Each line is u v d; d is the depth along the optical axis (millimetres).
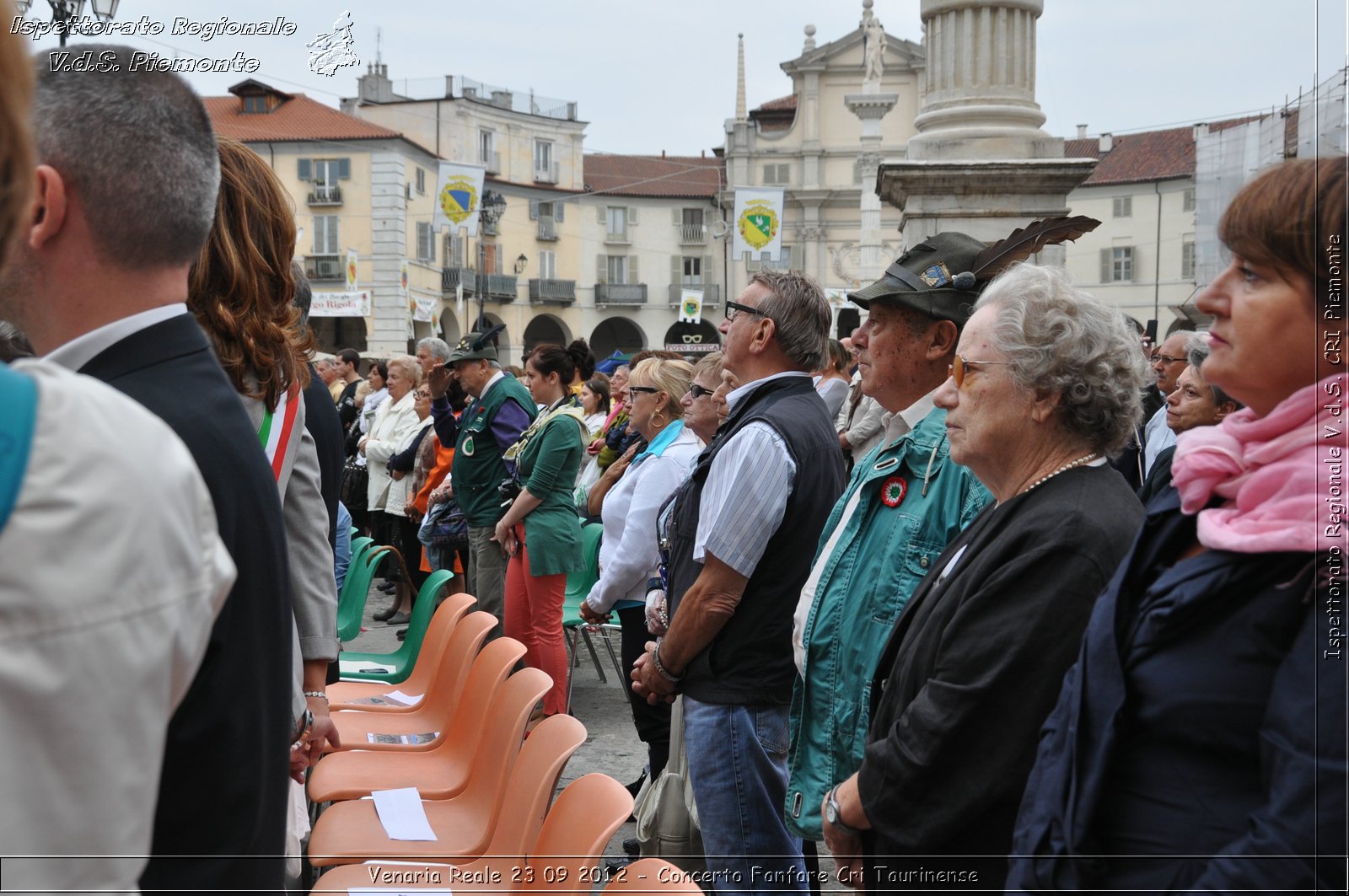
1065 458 1951
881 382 2576
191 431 1451
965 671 1785
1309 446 1305
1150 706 1387
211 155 1569
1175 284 41531
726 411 3508
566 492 5191
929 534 2305
